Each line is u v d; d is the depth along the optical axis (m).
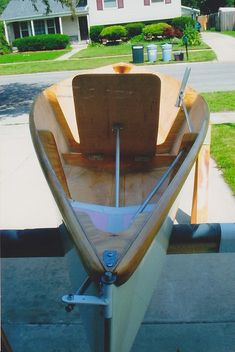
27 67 18.84
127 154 4.73
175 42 25.11
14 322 3.10
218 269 3.64
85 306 2.23
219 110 9.08
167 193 2.46
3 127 8.97
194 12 34.84
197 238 2.94
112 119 4.55
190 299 3.27
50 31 31.69
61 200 2.46
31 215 4.86
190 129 4.21
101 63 18.22
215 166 5.93
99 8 29.55
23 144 7.59
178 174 2.68
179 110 4.98
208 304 3.21
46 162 2.93
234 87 11.73
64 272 3.69
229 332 2.93
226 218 4.51
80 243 2.09
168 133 4.95
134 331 2.39
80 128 4.61
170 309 3.16
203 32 33.59
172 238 2.90
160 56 19.66
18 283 3.56
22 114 10.16
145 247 2.08
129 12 29.50
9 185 5.79
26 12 30.88
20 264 3.85
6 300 3.34
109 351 2.06
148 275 2.45
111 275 1.89
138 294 2.32
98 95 4.41
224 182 5.41
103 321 2.00
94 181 4.22
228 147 6.63
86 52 23.62
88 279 2.09
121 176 4.31
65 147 4.89
